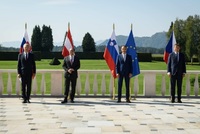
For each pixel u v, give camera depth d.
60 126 8.05
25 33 12.88
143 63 63.22
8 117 9.07
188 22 65.62
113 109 10.41
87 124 8.29
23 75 11.41
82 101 11.95
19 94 12.93
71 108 10.52
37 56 69.25
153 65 53.88
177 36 67.69
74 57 11.71
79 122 8.51
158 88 20.17
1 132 7.44
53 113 9.67
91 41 102.94
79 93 12.93
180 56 11.75
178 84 11.77
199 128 7.96
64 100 11.55
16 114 9.49
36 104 11.22
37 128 7.83
